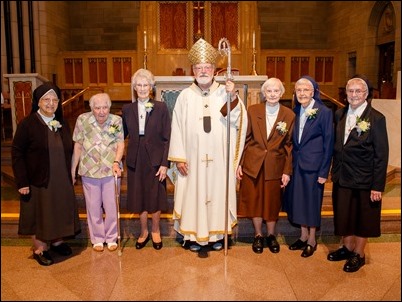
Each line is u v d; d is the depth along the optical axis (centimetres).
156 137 361
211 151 356
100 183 368
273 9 1165
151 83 360
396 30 814
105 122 360
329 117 344
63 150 344
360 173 324
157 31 815
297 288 305
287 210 375
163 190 374
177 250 377
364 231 329
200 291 300
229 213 368
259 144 356
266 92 351
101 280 319
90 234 378
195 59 350
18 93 523
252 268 339
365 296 294
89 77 1037
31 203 338
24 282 317
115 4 1167
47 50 1025
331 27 1141
